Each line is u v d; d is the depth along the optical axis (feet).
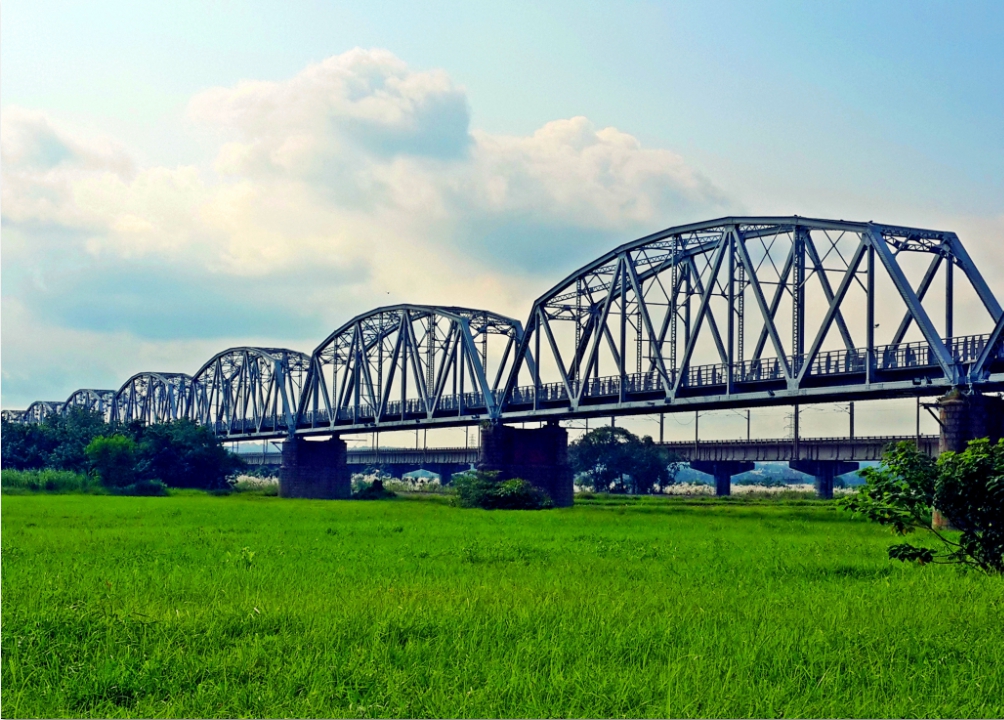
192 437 464.65
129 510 223.92
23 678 47.47
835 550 114.32
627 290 269.23
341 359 431.02
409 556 105.91
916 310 180.45
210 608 64.34
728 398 222.69
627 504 323.37
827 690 45.96
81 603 62.18
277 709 43.16
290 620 59.72
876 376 192.34
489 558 102.99
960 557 82.89
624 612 63.31
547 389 297.94
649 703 43.70
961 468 79.00
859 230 193.77
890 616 62.03
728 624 60.03
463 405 338.13
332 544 122.62
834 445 400.67
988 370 176.55
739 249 222.07
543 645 53.11
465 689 45.52
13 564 93.71
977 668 49.42
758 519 197.26
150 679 47.26
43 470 432.25
